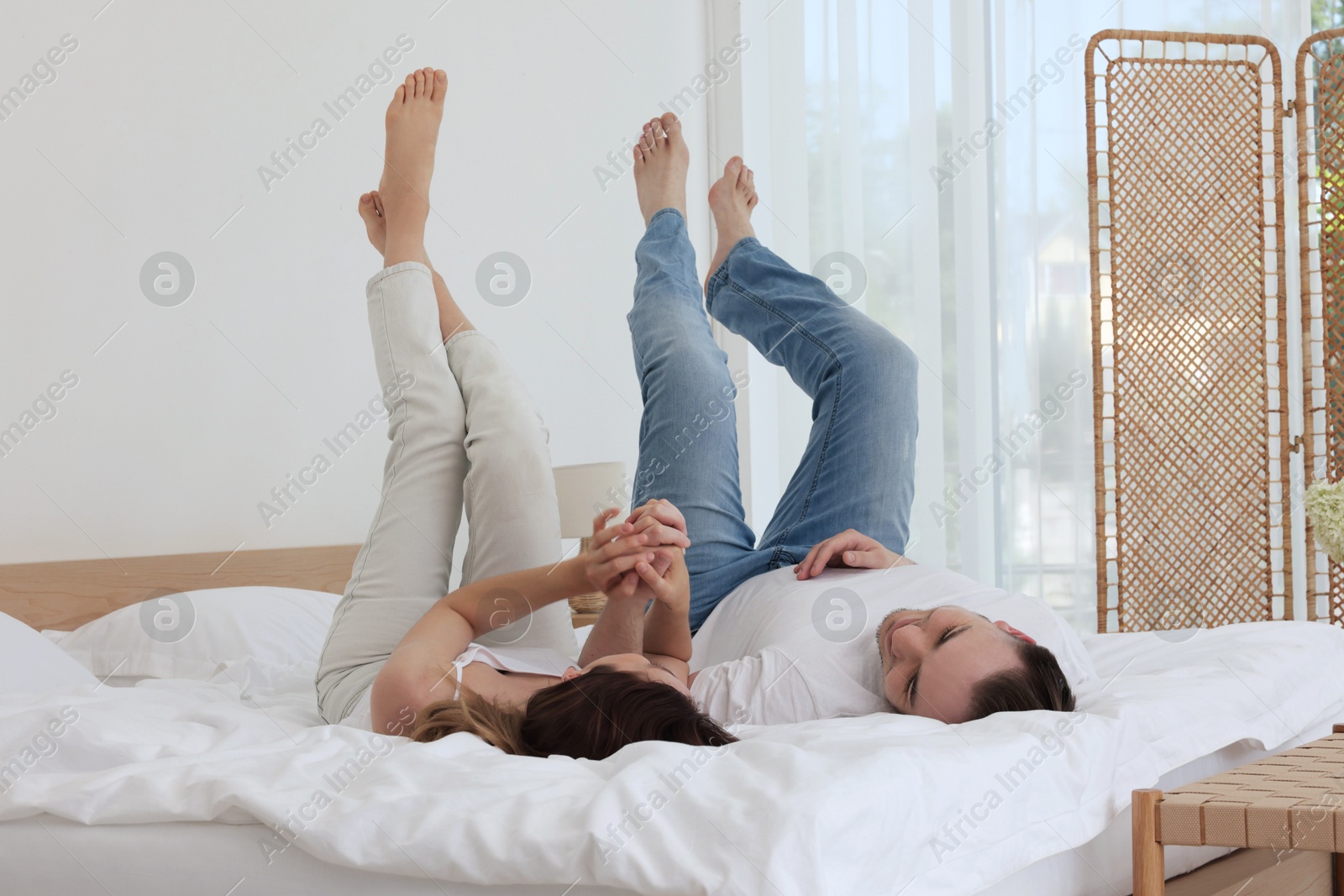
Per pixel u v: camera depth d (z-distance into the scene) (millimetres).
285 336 2604
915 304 3670
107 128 2342
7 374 2174
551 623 1535
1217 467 3223
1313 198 3238
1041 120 3492
